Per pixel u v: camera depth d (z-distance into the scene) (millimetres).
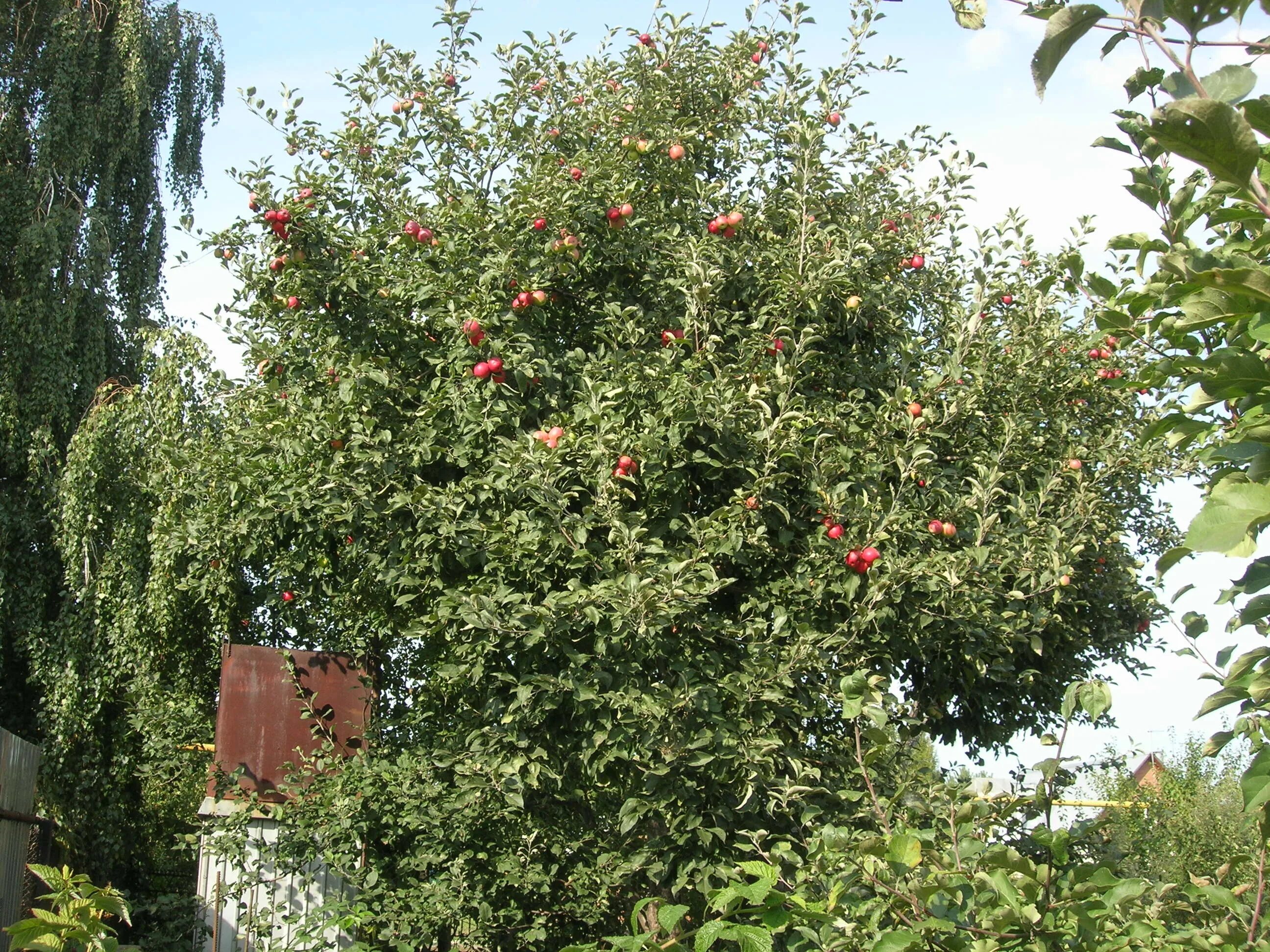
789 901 2818
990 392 7188
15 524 12828
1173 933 2604
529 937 7207
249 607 10781
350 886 8766
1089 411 7898
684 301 6332
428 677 8953
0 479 13711
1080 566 7445
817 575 5797
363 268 6422
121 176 16781
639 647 5266
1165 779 11531
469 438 5938
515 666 5652
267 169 6391
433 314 6281
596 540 5645
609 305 6219
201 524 9555
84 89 16109
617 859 6500
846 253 6203
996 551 6188
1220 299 2004
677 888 4941
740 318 6641
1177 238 2514
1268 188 2125
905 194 7559
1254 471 1924
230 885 8023
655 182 6855
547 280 6160
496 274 5918
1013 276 7641
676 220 6734
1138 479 8031
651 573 5070
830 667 5602
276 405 6766
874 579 5402
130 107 16547
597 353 6715
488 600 5039
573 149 6941
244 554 8289
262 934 7812
